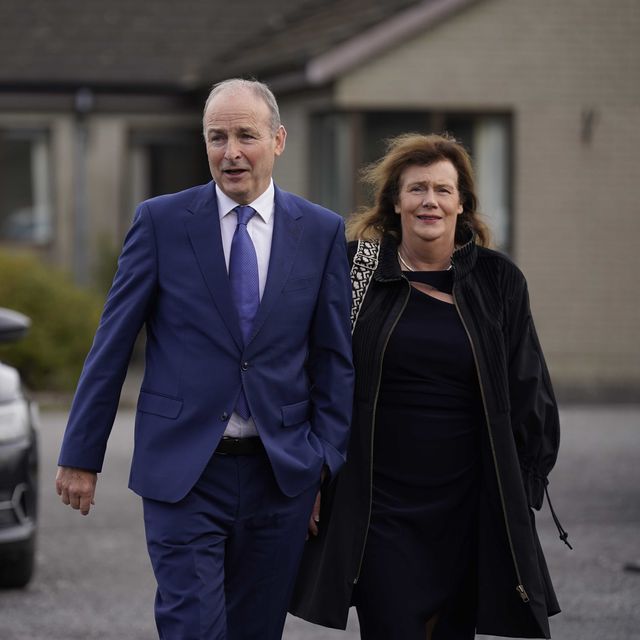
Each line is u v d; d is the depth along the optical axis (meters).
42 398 18.25
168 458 5.30
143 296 5.38
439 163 5.74
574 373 19.66
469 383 5.64
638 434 15.08
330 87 18.80
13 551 8.41
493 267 5.79
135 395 18.06
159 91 22.75
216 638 5.21
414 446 5.61
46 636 7.61
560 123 19.44
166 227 5.40
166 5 24.02
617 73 19.52
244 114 5.32
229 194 5.39
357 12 20.42
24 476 8.48
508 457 5.56
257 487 5.37
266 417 5.33
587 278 19.64
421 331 5.61
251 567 5.43
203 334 5.33
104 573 9.13
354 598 5.72
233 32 23.69
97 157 22.77
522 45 19.23
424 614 5.61
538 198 19.47
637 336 19.77
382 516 5.63
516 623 5.63
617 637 7.55
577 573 9.08
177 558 5.26
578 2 19.34
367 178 5.99
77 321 18.58
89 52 23.03
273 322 5.37
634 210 19.67
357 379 5.63
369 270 5.75
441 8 18.77
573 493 11.84
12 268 18.52
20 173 22.66
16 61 22.67
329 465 5.43
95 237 22.77
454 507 5.66
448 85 19.02
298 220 5.50
